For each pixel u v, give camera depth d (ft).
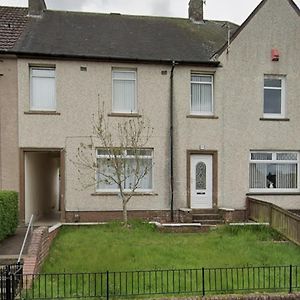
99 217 52.06
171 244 39.17
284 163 57.11
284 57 56.65
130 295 27.30
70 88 51.93
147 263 33.19
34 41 53.31
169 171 53.67
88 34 56.95
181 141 54.03
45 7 62.69
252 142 55.67
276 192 55.88
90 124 52.19
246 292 28.37
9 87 50.80
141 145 52.95
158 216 53.26
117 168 48.88
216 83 55.06
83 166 51.85
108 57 52.13
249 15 56.13
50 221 54.80
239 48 55.57
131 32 59.41
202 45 59.26
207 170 54.95
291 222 41.93
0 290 27.37
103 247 37.60
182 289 28.55
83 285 27.76
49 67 51.96
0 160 50.49
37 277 29.04
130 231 44.57
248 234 44.24
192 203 54.39
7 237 42.16
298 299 27.94
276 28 56.59
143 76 53.52
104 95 52.65
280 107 57.31
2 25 56.44
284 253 37.40
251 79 55.83
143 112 53.42
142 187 53.62
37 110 51.57
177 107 54.08
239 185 55.26
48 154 65.62
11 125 50.80
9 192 42.01
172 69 53.98
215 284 28.89
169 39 59.41
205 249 37.58
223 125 55.06
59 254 35.68
